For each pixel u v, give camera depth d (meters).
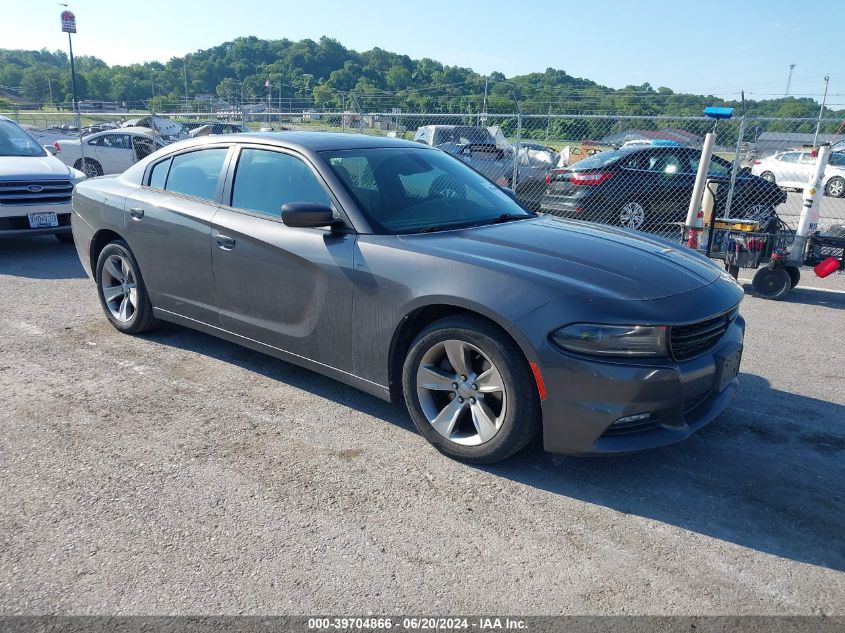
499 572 2.54
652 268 3.33
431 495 3.05
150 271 4.69
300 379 4.34
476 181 4.46
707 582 2.52
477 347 3.13
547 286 3.02
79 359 4.63
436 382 3.34
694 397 3.17
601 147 14.10
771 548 2.73
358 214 3.63
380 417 3.82
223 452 3.40
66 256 8.25
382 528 2.79
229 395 4.08
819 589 2.49
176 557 2.58
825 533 2.84
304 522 2.83
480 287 3.10
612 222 10.32
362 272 3.48
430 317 3.46
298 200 3.87
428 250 3.35
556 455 3.11
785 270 6.96
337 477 3.19
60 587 2.41
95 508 2.89
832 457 3.51
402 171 4.10
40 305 5.96
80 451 3.38
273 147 4.10
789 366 4.91
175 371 4.44
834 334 5.80
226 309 4.25
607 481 3.21
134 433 3.58
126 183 4.94
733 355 3.29
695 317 3.03
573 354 2.90
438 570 2.54
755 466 3.39
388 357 3.48
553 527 2.84
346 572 2.52
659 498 3.08
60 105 31.72
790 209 15.20
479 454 3.23
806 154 20.02
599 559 2.64
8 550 2.60
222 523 2.80
